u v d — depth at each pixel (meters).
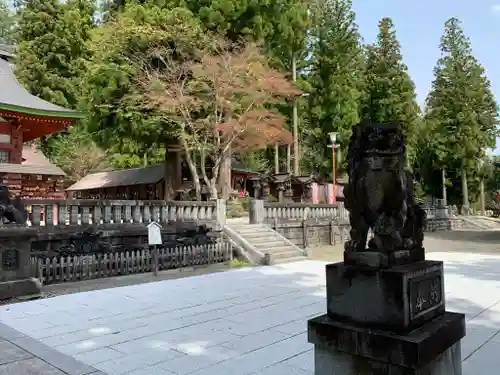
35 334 5.68
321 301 7.46
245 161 38.47
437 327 2.94
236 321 6.17
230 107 18.70
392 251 3.05
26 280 8.19
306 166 41.00
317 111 35.53
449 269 11.16
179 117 19.09
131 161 39.16
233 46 19.73
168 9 19.19
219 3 19.27
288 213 18.14
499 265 11.96
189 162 19.86
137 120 18.67
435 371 2.93
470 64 42.66
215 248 13.14
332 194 27.98
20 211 8.58
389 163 3.16
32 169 21.52
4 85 20.20
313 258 14.92
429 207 33.59
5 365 4.50
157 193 31.72
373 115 39.53
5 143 19.83
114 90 18.53
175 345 5.10
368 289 2.96
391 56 38.97
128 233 12.02
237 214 24.00
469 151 41.53
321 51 36.03
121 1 22.77
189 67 18.38
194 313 6.72
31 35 33.09
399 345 2.70
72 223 11.17
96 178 36.53
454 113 42.50
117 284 9.87
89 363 4.54
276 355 4.68
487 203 55.00
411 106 38.75
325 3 35.75
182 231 13.30
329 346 3.05
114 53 18.59
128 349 4.99
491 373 4.07
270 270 11.63
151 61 19.45
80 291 8.98
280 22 22.14
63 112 19.14
